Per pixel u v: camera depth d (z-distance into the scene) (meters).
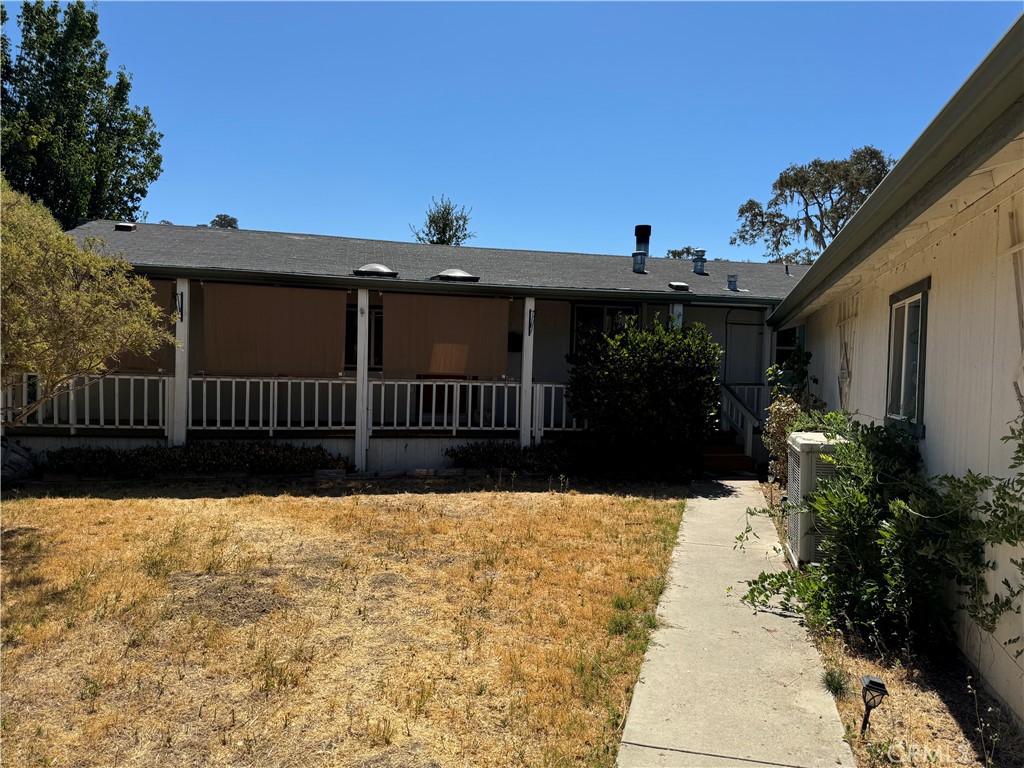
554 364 13.61
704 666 4.18
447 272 11.55
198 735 3.45
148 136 24.53
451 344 11.51
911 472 5.12
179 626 4.70
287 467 10.27
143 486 9.52
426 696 3.78
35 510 7.93
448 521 7.75
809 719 3.58
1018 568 3.49
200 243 12.62
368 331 12.27
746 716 3.60
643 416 10.41
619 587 5.57
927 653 4.34
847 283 7.71
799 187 32.22
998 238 3.96
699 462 11.37
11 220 6.81
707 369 10.70
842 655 4.34
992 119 3.01
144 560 6.03
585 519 7.89
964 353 4.48
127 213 24.59
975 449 4.29
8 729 3.48
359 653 4.34
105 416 11.31
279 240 13.67
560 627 4.76
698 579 5.81
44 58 21.31
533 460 10.99
